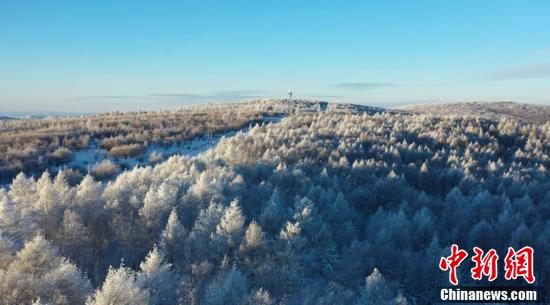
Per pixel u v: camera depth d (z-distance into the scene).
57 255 15.85
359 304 18.55
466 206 33.62
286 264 20.50
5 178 39.22
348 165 44.19
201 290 17.86
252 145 49.19
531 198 39.53
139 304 13.42
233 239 21.20
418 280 23.64
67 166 44.25
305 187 34.72
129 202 26.08
